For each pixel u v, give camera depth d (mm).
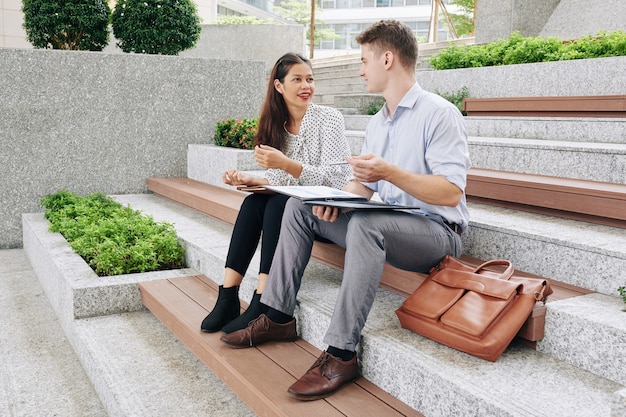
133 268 4328
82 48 7676
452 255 2707
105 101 6688
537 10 9922
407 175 2457
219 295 3121
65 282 4082
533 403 1912
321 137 3361
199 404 2854
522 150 3955
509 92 6586
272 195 3115
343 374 2410
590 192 3002
